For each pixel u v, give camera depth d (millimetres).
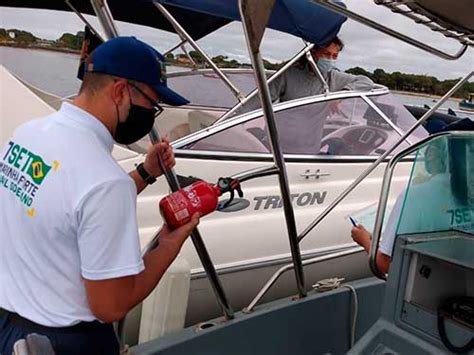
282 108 3092
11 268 1236
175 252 1338
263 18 1241
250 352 1894
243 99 3027
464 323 1350
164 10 2680
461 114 3658
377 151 3545
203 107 3924
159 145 1604
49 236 1135
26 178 1166
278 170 1672
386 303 1556
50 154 1138
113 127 1232
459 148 1588
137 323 2412
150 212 2541
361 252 3064
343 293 2164
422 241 1504
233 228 2795
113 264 1106
